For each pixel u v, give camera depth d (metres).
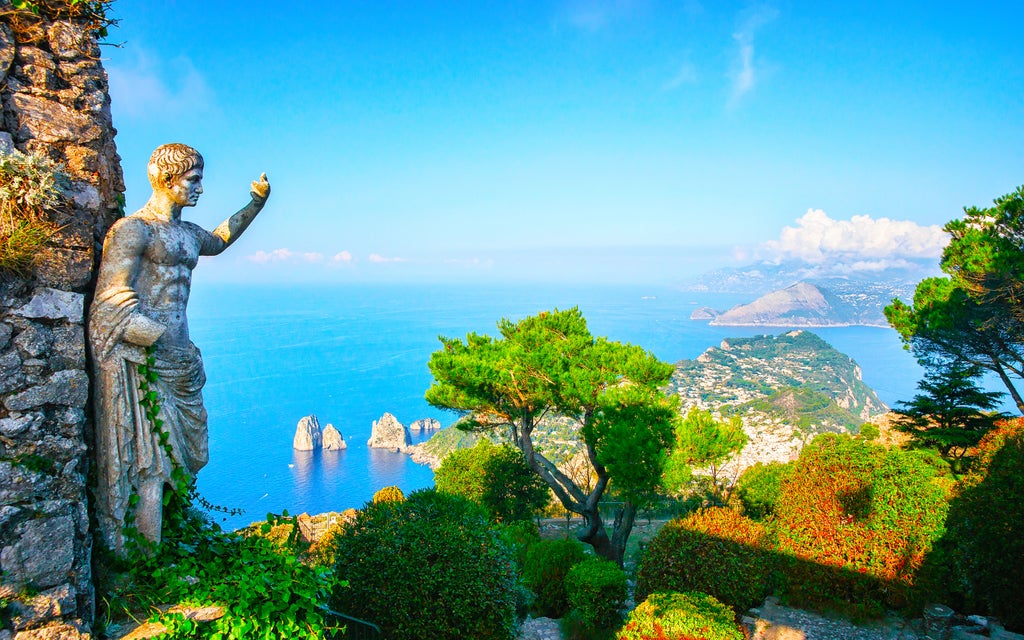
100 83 4.86
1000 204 16.73
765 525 11.59
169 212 5.01
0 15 4.24
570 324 18.77
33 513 4.06
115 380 4.63
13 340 4.11
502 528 15.98
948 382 19.98
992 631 9.46
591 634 10.70
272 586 5.00
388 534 8.48
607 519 24.64
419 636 7.95
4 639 3.88
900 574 9.93
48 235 4.22
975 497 10.17
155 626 4.48
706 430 17.00
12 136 4.26
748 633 9.66
